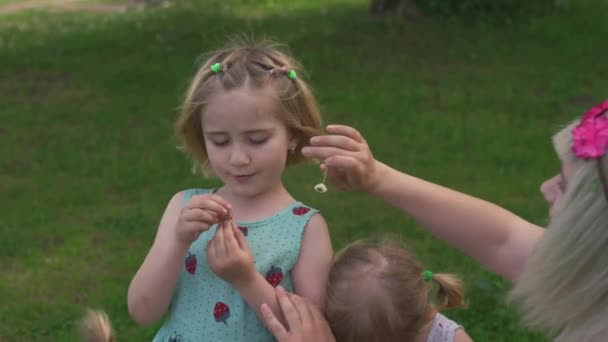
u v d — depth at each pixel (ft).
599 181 5.74
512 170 21.21
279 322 6.97
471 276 14.97
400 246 7.70
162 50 35.01
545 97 27.32
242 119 7.00
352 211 18.79
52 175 22.30
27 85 31.09
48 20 47.11
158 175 21.90
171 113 27.27
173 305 7.59
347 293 7.21
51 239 18.30
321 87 29.04
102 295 15.29
